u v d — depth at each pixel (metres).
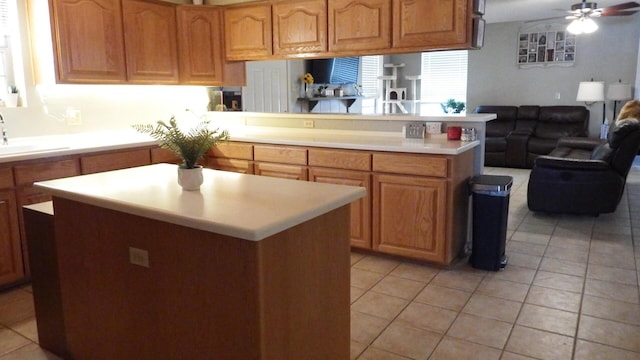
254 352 1.63
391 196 3.50
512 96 8.66
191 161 2.07
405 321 2.69
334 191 2.03
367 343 2.46
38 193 3.23
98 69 3.87
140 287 1.95
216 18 4.58
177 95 4.88
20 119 3.72
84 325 2.24
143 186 2.15
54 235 2.28
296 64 6.79
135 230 1.91
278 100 6.52
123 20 4.02
